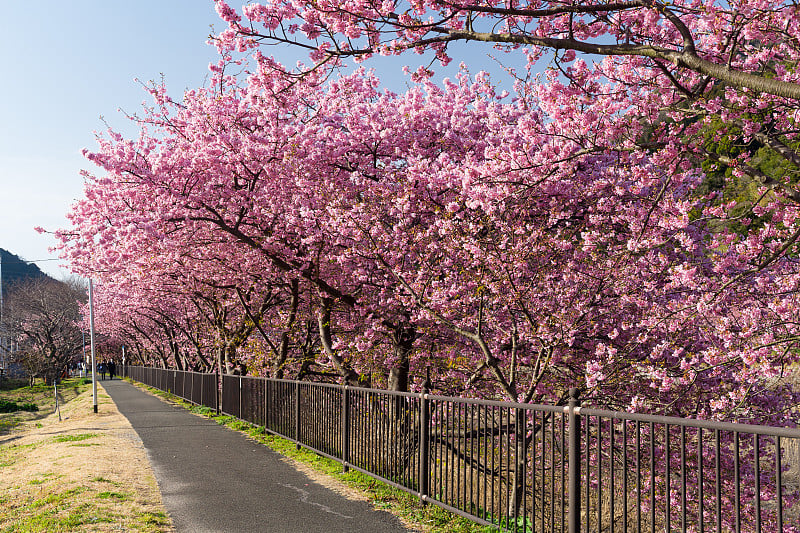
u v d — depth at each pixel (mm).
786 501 8430
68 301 75875
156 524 6508
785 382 8391
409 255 11047
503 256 9219
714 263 7949
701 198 9242
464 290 9906
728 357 7027
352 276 13750
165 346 48531
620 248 9086
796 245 7562
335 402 10328
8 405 39938
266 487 8484
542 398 10078
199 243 15430
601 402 9250
